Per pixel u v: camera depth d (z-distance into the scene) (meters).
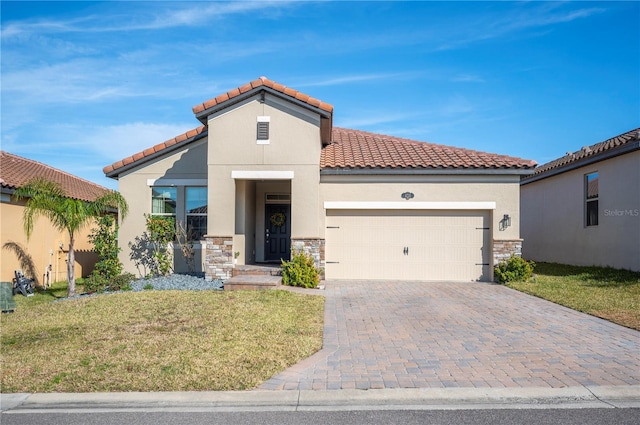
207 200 15.26
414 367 6.62
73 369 6.57
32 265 16.44
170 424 5.08
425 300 11.62
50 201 12.57
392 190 15.02
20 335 8.32
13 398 5.73
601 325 8.99
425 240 15.11
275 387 5.94
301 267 13.27
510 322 9.28
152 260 15.88
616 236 15.93
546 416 5.18
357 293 12.63
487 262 15.02
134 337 7.95
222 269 13.99
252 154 14.05
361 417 5.21
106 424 5.11
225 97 13.88
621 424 4.96
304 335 8.16
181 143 15.94
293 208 14.00
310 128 14.02
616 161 15.94
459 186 14.97
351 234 15.23
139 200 16.14
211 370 6.47
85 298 11.55
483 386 5.89
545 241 21.23
